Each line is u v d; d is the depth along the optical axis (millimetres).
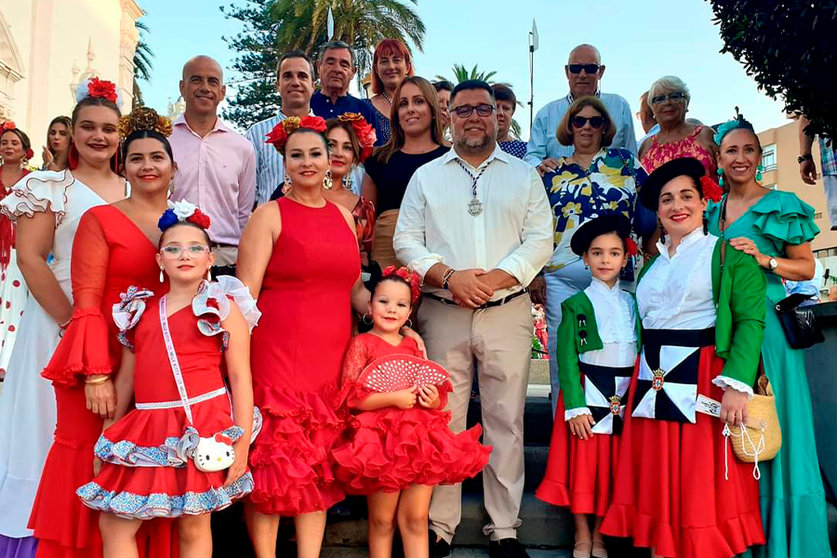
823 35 3211
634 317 3812
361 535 3764
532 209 3984
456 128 3977
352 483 3137
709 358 3438
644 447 3488
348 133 4125
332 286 3375
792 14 3238
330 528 3760
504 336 3828
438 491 3725
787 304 3689
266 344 3248
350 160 4156
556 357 4234
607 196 4426
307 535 3199
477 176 3994
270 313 3285
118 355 3080
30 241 3232
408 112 4406
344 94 5707
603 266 3830
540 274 4793
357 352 3373
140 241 3133
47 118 21188
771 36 3373
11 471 3232
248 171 4883
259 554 3162
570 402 3688
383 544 3395
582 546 3711
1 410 3355
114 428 2820
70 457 3006
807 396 3689
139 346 2918
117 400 3008
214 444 2750
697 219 3625
